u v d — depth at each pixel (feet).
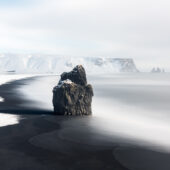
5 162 61.98
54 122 104.42
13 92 228.84
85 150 71.67
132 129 98.27
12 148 72.08
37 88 283.38
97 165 61.41
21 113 122.52
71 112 119.44
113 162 63.46
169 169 59.88
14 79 481.46
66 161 63.41
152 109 155.22
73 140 80.79
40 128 94.38
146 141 82.28
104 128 97.66
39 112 126.00
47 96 203.62
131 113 139.23
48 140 80.07
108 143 78.84
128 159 65.67
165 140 83.97
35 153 68.33
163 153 71.00
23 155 66.74
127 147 75.51
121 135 88.58
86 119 112.88
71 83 119.65
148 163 63.41
